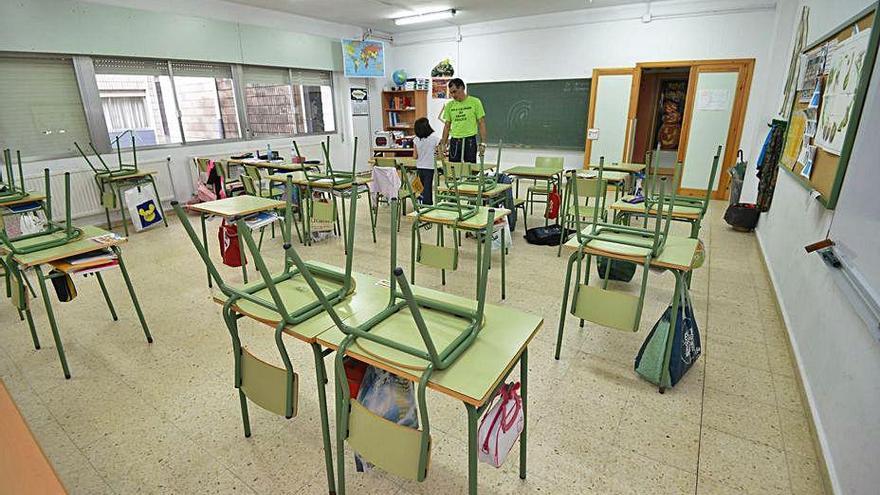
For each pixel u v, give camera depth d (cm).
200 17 582
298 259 110
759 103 590
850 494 138
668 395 207
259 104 690
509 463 169
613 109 690
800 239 268
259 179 464
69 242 229
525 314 146
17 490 76
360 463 159
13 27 431
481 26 776
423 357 116
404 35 874
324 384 143
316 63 755
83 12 476
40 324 279
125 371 230
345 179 425
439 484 160
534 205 586
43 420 195
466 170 462
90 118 502
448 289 331
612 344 252
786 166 326
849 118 197
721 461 169
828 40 270
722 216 536
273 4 631
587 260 292
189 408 202
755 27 575
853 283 153
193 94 604
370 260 398
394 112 909
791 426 187
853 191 176
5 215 356
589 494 155
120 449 178
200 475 166
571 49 704
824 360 187
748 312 289
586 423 190
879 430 130
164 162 571
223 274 363
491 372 116
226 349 251
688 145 652
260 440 183
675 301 200
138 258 402
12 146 452
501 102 789
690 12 606
